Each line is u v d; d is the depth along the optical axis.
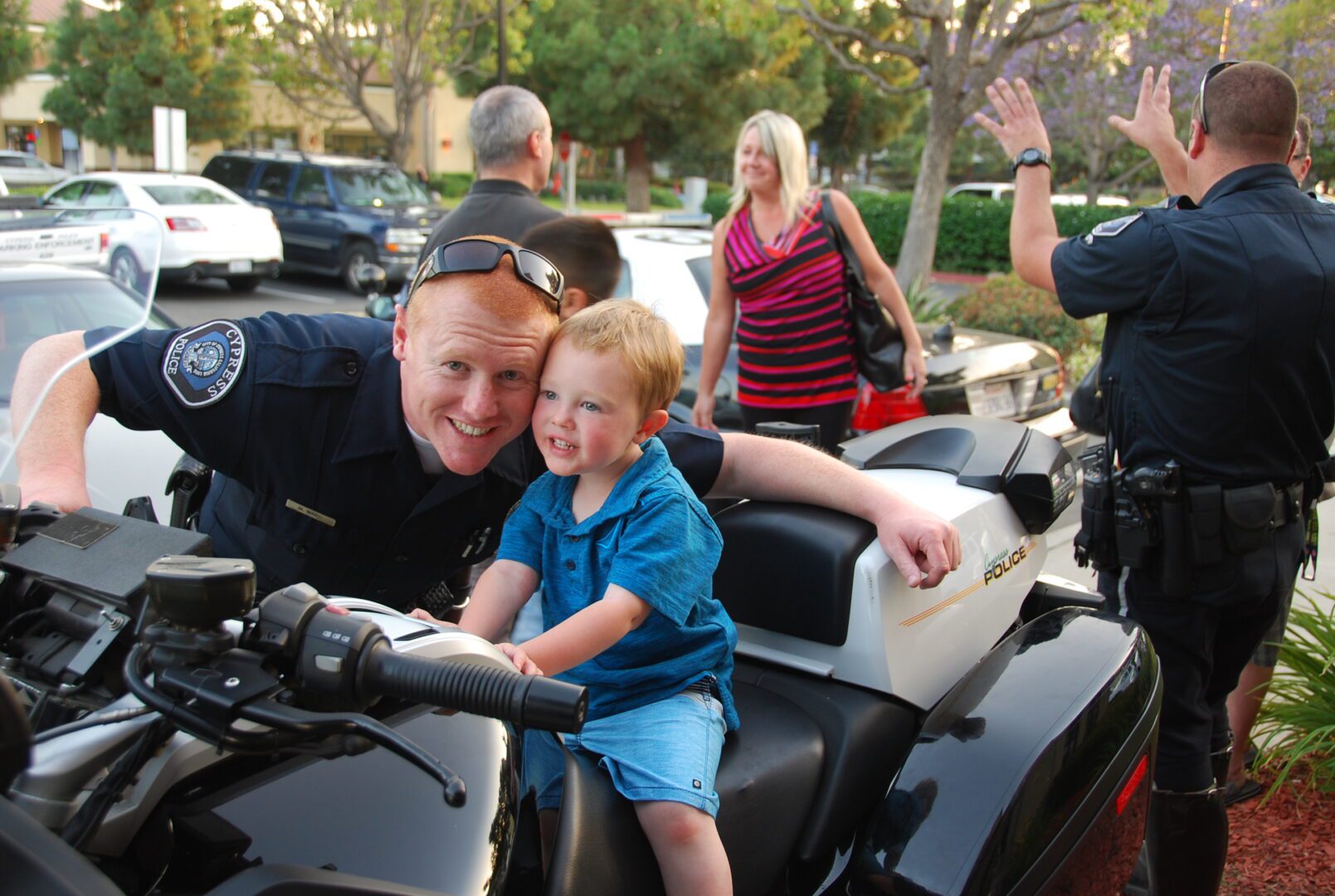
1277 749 3.40
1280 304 2.39
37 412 1.73
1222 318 2.41
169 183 14.22
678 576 1.83
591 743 1.85
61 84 27.31
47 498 1.62
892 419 4.85
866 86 32.94
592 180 45.62
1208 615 2.59
